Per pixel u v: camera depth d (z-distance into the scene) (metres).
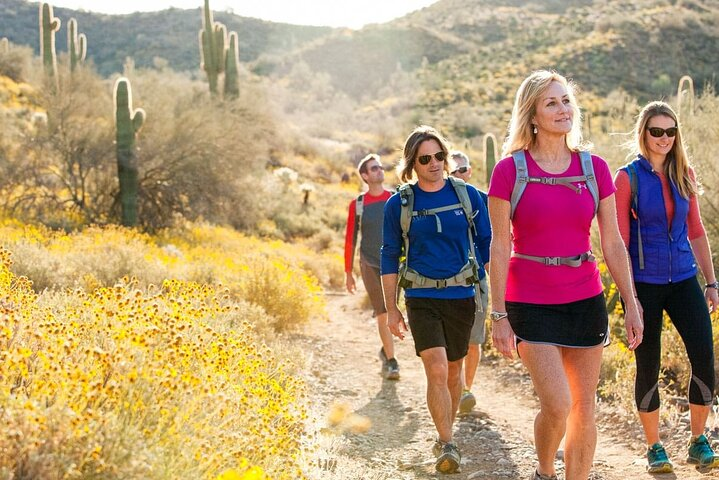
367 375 7.97
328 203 38.44
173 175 22.22
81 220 20.25
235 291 10.10
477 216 5.10
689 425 5.55
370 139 73.94
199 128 22.62
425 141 5.02
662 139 4.81
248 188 24.80
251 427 3.85
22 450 2.63
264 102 36.72
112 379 3.21
